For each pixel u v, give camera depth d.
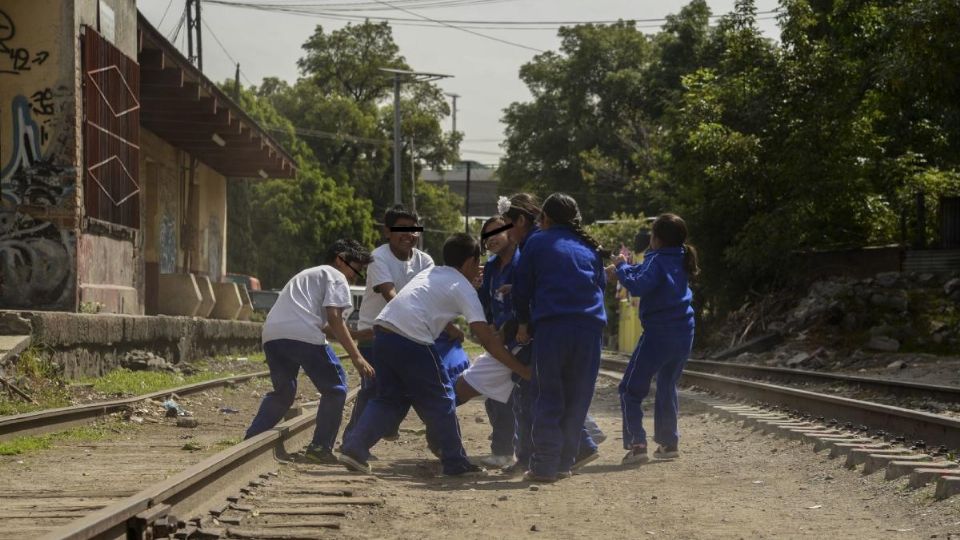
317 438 8.58
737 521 6.07
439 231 79.19
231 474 6.79
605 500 6.87
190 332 22.52
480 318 7.93
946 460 8.07
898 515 6.22
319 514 6.03
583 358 7.83
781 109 30.47
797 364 24.22
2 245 16.78
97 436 10.38
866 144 29.94
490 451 9.98
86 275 17.38
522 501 6.80
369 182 74.88
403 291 8.07
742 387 15.80
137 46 20.36
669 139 33.69
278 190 58.12
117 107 18.97
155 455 8.81
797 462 8.84
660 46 61.69
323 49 79.19
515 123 71.94
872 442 8.96
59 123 16.73
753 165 30.23
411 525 5.89
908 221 30.92
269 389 17.81
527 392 8.38
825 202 29.45
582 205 68.50
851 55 30.50
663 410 9.27
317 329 8.62
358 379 21.88
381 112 77.88
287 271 58.25
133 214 20.33
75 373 15.17
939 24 21.72
